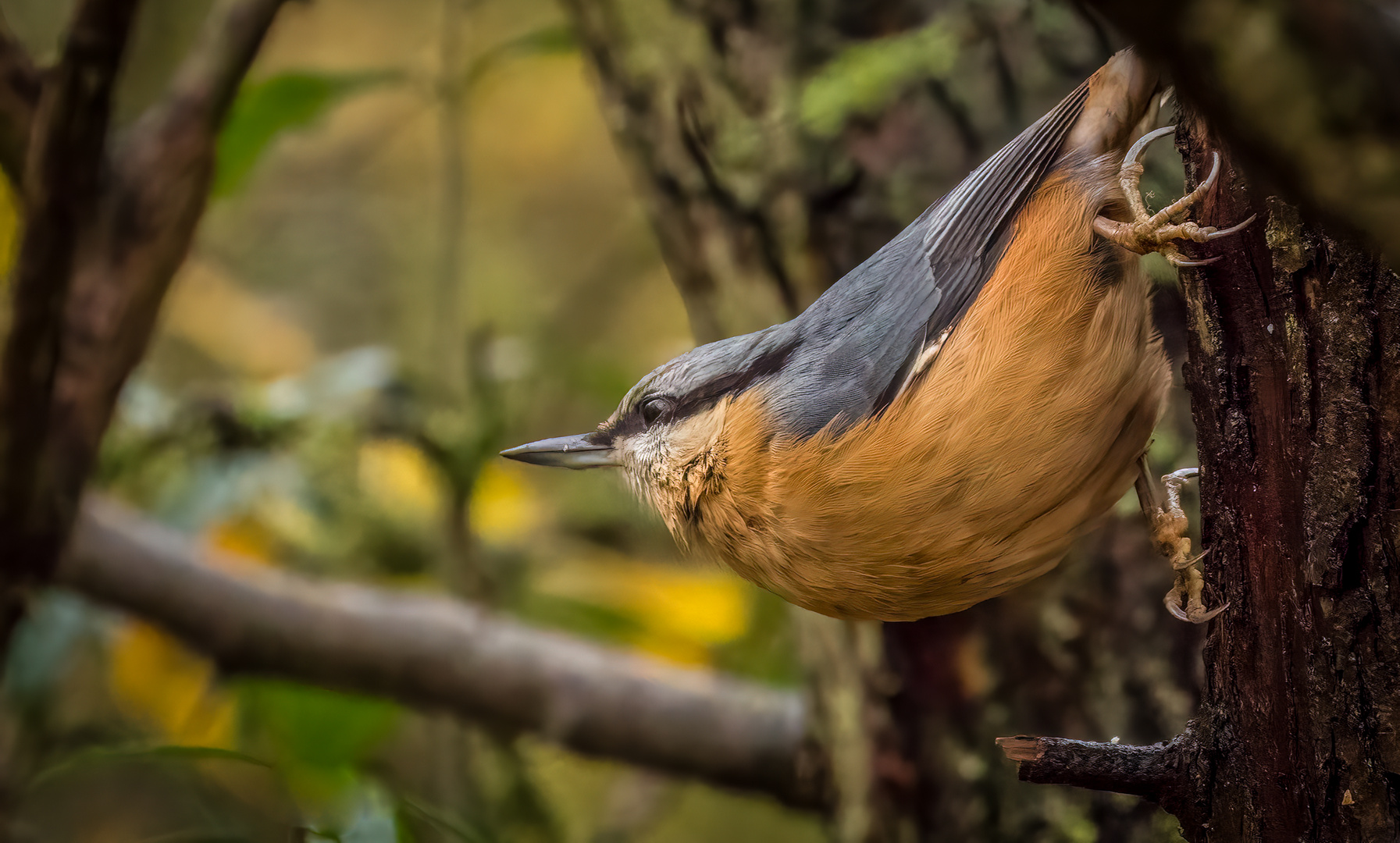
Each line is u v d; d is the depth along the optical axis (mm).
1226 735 3861
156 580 7609
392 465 8484
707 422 5648
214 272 10555
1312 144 2053
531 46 7863
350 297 11297
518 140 11422
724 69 6781
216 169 5715
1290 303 3529
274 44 11008
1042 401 4652
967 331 4766
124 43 4512
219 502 8258
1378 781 3363
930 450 4707
